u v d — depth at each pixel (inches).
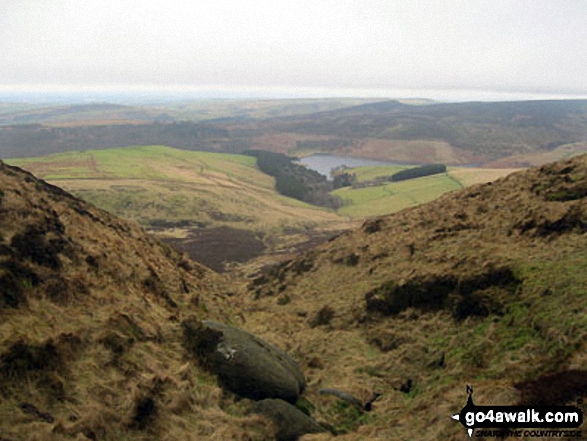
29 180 1136.2
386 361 816.3
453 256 1071.0
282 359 740.0
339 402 676.7
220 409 575.8
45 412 443.8
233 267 3211.1
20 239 686.5
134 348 612.1
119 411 490.0
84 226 979.9
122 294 759.1
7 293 567.2
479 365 656.4
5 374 455.5
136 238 1375.5
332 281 1407.5
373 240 1562.5
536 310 683.4
